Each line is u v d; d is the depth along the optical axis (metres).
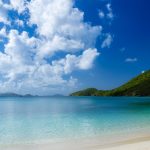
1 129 16.14
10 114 27.23
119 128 15.92
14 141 12.28
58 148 10.45
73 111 31.45
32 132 14.80
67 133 14.27
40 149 10.45
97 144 11.00
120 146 10.24
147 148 9.66
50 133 14.38
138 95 138.88
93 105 48.06
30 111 31.72
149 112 29.38
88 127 16.58
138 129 15.38
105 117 23.30
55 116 24.58
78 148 10.32
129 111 30.88
